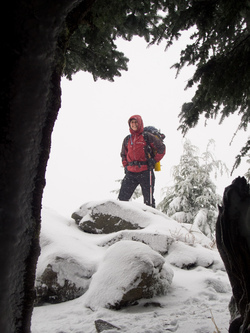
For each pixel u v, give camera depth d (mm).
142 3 2883
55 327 2678
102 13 2758
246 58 2598
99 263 3699
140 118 6270
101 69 3424
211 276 4098
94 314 2924
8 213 1024
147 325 2543
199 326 2414
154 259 3434
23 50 910
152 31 3154
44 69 1006
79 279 3520
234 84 2742
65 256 3625
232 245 1384
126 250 3529
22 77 939
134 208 5508
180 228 5512
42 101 1041
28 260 1181
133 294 3096
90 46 3186
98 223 5316
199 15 2609
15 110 956
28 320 1220
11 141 976
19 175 1029
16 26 879
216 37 2766
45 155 1154
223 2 2520
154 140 6242
